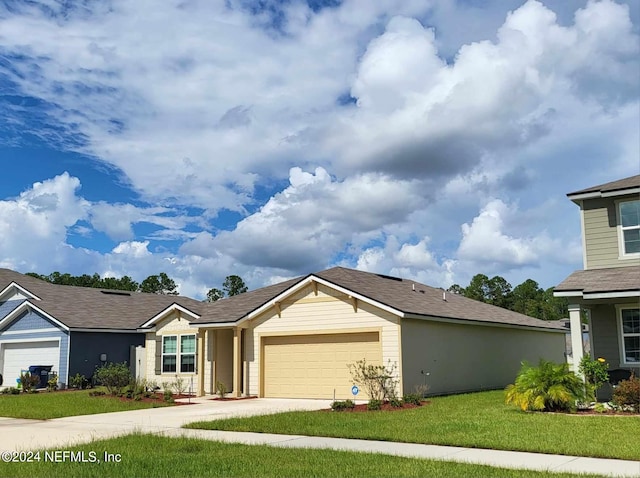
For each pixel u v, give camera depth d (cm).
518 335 2991
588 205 2028
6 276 3919
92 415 1809
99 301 3478
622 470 917
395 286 2556
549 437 1181
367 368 2028
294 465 981
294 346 2303
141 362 3011
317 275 2231
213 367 2584
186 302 3098
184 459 1045
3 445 1241
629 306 1895
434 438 1202
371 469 940
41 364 3130
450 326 2378
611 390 1872
